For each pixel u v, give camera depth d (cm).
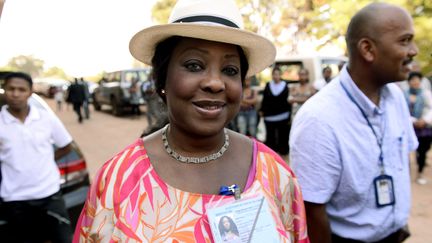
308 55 783
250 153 121
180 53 106
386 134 173
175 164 112
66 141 303
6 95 267
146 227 103
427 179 575
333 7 927
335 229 178
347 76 172
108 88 1533
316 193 166
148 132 148
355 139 168
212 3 107
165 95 117
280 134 723
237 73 110
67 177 312
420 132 543
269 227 108
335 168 166
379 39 161
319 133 166
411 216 430
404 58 161
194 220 104
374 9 164
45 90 2900
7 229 269
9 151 265
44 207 275
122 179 108
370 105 167
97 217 106
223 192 108
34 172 271
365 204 171
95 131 1157
